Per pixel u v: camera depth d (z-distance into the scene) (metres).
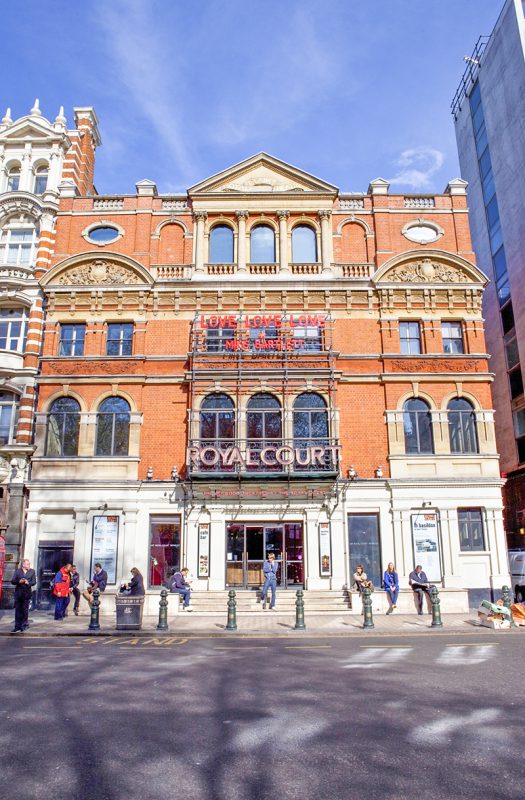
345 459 24.03
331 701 8.59
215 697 8.86
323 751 6.48
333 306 25.66
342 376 24.62
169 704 8.45
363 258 26.52
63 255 26.48
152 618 20.11
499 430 39.25
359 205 27.22
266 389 24.45
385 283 25.55
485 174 42.91
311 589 22.67
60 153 28.78
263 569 22.58
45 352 25.30
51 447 24.41
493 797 5.30
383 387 24.78
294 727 7.33
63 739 6.91
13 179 28.97
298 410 24.25
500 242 40.16
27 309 26.61
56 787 5.55
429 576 22.92
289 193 26.67
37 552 23.34
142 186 27.36
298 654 13.03
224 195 26.77
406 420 24.64
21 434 24.69
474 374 24.83
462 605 22.05
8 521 23.80
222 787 5.54
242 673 10.70
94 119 31.72
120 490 23.50
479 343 25.50
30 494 23.55
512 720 7.58
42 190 28.89
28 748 6.61
